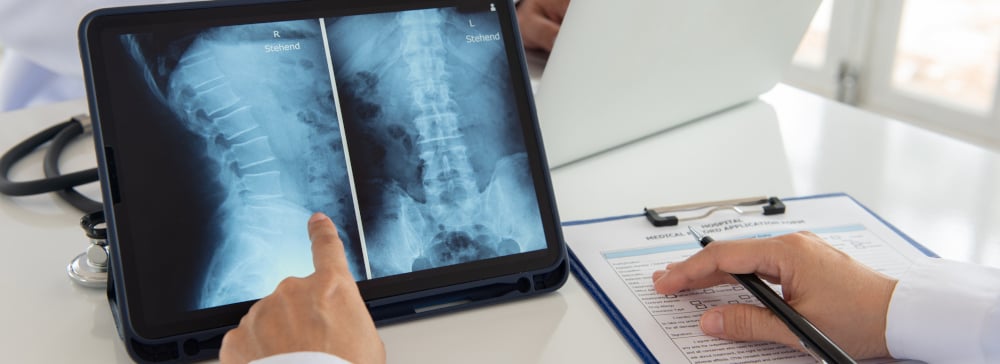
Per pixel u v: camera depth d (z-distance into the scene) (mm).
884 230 869
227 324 672
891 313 665
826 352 613
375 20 761
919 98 2953
